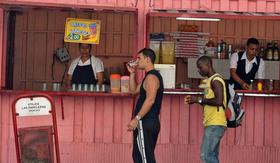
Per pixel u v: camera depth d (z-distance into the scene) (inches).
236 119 263.4
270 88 308.7
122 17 324.8
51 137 251.3
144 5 292.0
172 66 286.7
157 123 245.9
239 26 326.6
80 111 291.3
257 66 305.3
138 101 250.5
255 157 298.4
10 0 278.2
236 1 295.7
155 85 241.8
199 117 295.6
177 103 294.7
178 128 294.8
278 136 299.6
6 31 290.0
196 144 295.6
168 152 293.7
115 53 327.6
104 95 283.0
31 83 321.7
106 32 324.8
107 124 292.2
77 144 290.5
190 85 311.3
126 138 293.0
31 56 321.7
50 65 323.9
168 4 293.4
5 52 289.0
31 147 249.3
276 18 277.4
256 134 298.8
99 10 279.1
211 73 259.3
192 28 311.4
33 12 321.1
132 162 293.1
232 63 304.0
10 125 288.0
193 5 295.1
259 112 298.5
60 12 321.1
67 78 305.9
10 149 288.0
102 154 291.9
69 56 324.5
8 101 288.2
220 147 296.8
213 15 276.7
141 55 249.4
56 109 289.3
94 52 326.6
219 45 315.9
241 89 298.5
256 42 302.5
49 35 323.0
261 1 296.2
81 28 285.9
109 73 323.9
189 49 309.9
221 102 254.1
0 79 286.5
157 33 302.0
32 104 251.6
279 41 326.0
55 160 288.7
